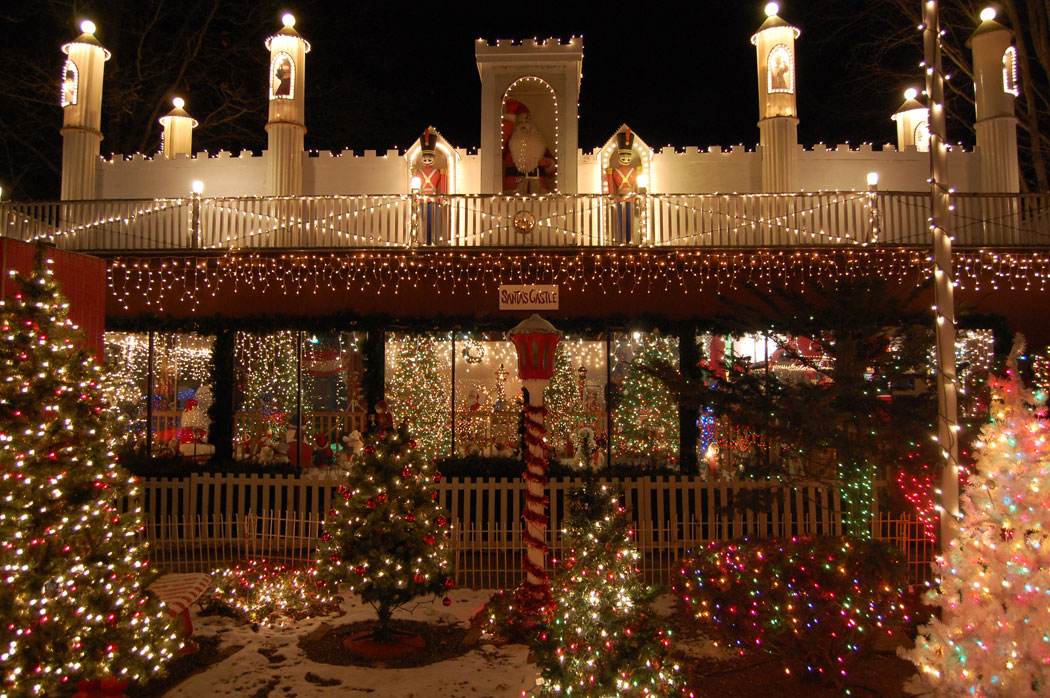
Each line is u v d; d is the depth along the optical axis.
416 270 15.09
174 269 15.22
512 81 16.77
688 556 7.69
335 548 7.71
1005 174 16.22
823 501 10.02
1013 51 16.52
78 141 16.64
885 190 15.98
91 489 6.14
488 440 14.88
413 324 14.99
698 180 16.53
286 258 14.98
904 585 7.39
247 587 8.74
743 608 6.70
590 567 6.21
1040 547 4.84
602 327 14.85
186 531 10.50
